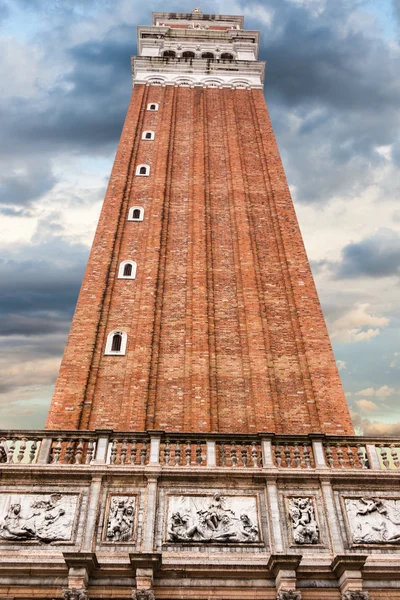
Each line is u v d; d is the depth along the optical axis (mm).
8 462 18516
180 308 29891
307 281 31438
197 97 47750
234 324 29438
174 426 24609
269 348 28188
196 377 26422
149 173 38719
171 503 17906
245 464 19031
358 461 21062
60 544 17000
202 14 64438
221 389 26438
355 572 16344
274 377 26984
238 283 31375
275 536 17344
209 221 35250
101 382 26047
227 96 48031
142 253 32719
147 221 34812
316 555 17172
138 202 36188
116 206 35250
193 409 25188
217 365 27438
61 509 17688
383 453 20062
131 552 16469
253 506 18109
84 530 17172
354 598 15945
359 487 18859
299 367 27547
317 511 18188
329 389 26359
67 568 16250
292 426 25094
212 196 37312
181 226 34812
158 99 47031
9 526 17266
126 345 27688
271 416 25203
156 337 28078
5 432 19406
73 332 27672
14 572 16250
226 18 64500
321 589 16562
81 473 18250
